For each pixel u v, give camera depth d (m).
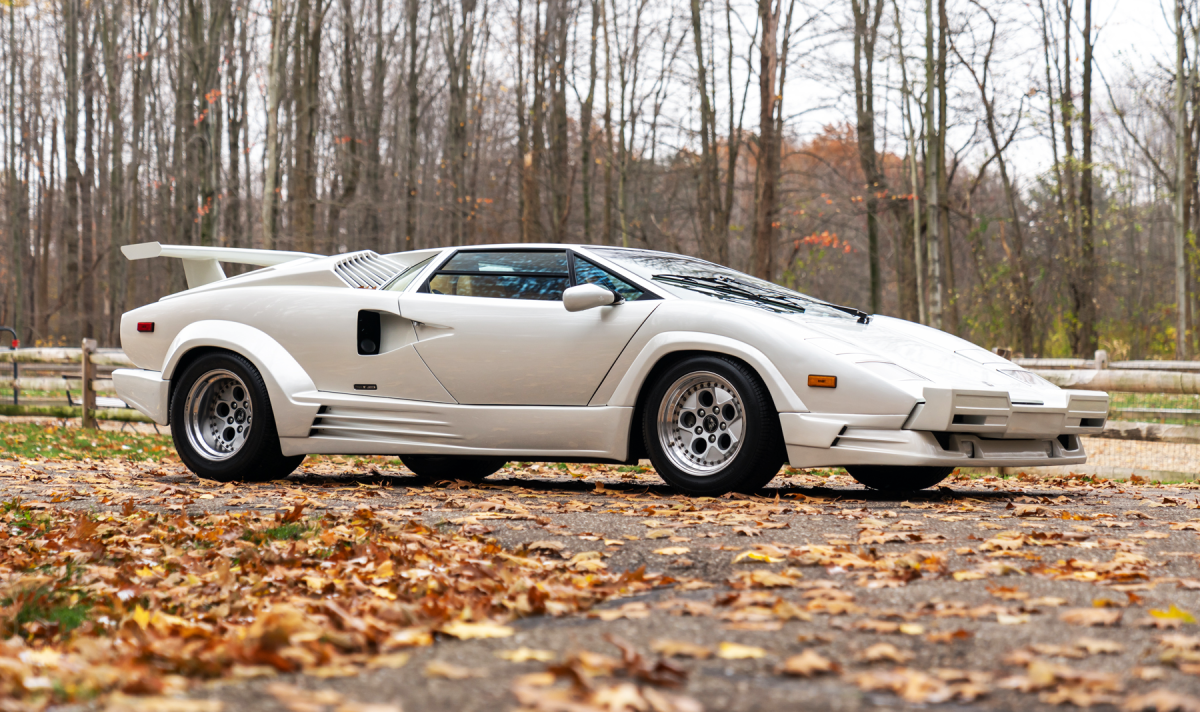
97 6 34.25
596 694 1.81
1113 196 26.34
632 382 5.29
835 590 2.78
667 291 5.43
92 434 11.05
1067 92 25.38
